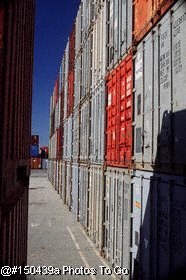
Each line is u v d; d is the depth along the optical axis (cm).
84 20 1948
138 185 820
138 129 838
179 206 557
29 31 792
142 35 826
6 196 443
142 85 812
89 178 1622
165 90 661
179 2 601
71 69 2592
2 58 389
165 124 650
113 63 1147
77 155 2095
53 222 1947
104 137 1245
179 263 546
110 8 1249
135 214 841
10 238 517
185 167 536
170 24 638
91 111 1609
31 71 909
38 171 8688
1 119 394
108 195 1172
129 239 871
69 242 1448
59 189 3559
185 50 569
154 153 708
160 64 695
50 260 1166
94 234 1416
